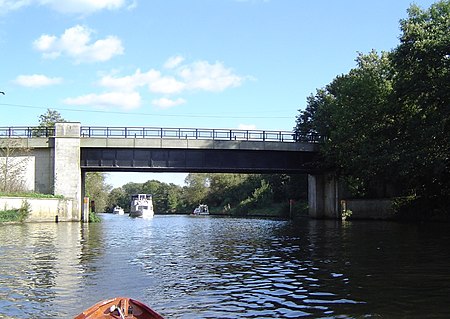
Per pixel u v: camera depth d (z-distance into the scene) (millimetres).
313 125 73875
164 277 17734
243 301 13812
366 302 13570
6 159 54750
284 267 20062
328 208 65000
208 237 37469
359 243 28828
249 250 26969
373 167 51312
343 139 56781
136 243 31641
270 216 95938
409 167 45719
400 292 14820
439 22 47312
